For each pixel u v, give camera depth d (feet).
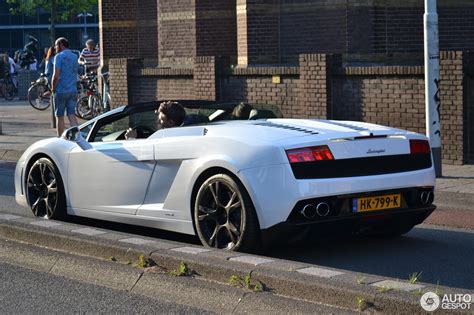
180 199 29.68
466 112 52.29
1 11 269.03
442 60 52.31
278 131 28.43
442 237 33.22
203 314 23.59
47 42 267.39
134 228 34.58
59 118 66.44
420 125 54.95
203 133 29.50
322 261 29.17
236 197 27.84
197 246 27.58
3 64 128.57
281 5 74.13
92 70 95.50
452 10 69.67
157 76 73.00
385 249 30.94
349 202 27.71
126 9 89.10
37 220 32.14
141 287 26.00
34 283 27.17
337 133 28.22
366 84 57.41
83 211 33.35
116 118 33.83
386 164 28.48
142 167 30.96
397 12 69.97
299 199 26.86
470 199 41.37
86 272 27.71
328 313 22.04
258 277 23.91
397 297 21.24
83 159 33.09
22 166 35.99
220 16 79.51
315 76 59.41
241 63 74.38
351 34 70.85
